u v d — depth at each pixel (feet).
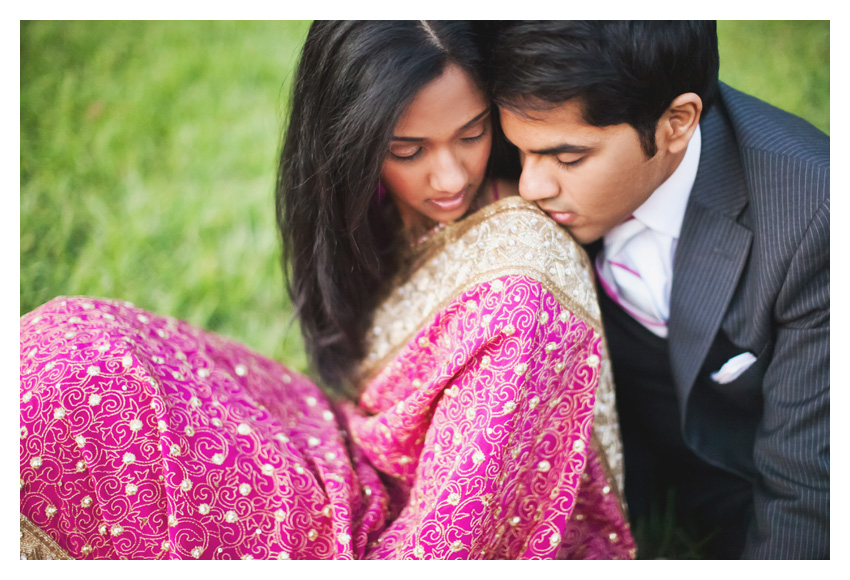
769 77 9.25
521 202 4.25
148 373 4.02
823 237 4.18
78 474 3.98
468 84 3.93
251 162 9.33
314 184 4.78
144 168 9.23
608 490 4.71
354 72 4.00
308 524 4.30
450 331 4.27
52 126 9.52
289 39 11.09
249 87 10.36
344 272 4.99
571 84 3.71
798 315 4.36
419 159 4.18
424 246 4.75
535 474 4.35
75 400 3.92
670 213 4.67
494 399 3.95
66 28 10.80
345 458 4.64
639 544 5.95
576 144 3.92
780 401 4.57
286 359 7.38
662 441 5.98
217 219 8.54
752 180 4.42
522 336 3.92
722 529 5.69
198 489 4.06
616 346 5.56
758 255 4.40
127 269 7.95
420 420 4.40
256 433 4.29
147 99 10.02
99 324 4.26
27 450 3.94
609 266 5.13
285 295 6.82
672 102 4.04
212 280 7.88
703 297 4.68
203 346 4.86
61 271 7.86
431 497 4.10
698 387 5.18
